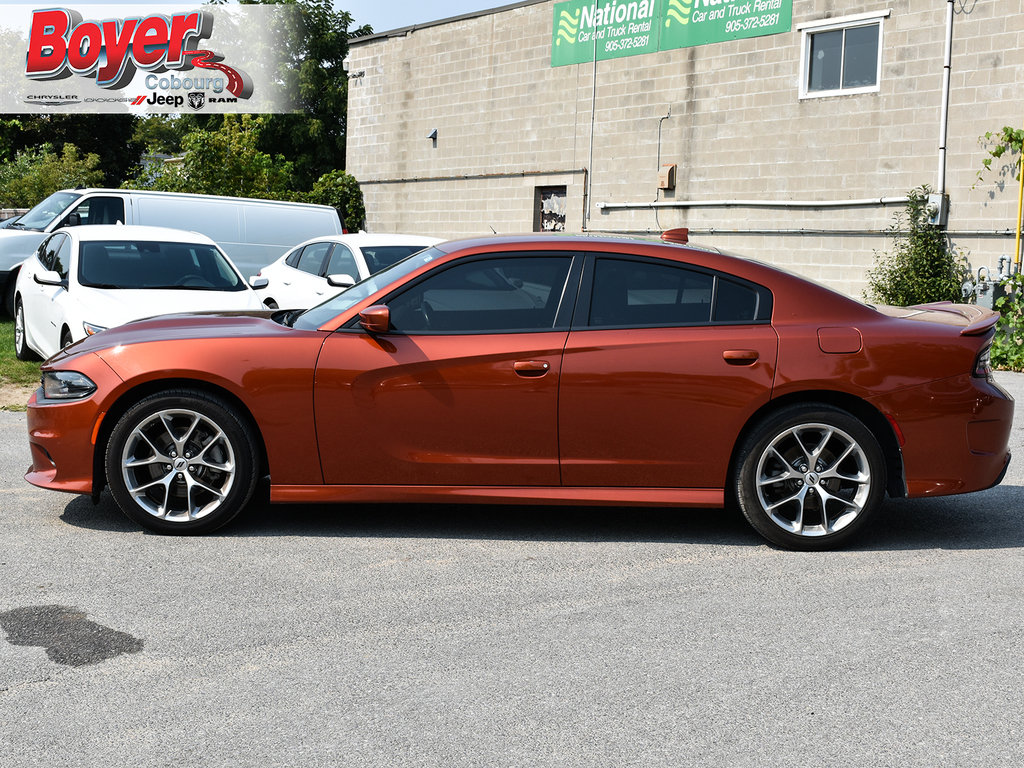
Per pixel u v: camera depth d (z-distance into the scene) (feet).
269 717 10.34
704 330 16.37
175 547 16.03
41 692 10.83
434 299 16.62
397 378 16.19
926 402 16.30
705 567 15.60
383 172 77.05
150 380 16.29
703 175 57.47
